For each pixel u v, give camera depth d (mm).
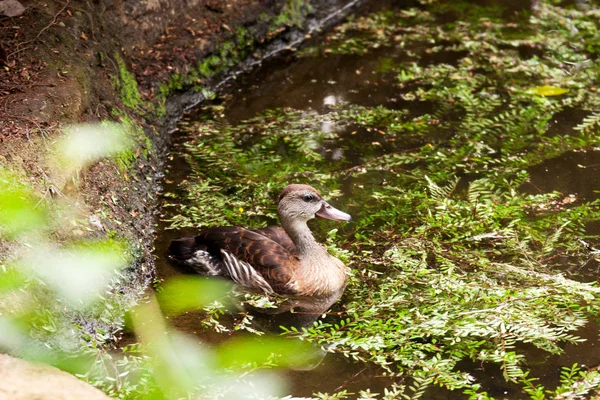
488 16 18062
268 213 11445
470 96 14133
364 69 15953
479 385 8047
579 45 16625
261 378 8406
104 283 9367
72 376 7398
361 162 12641
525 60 15984
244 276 10227
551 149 12742
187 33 15273
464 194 11734
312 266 10117
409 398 7914
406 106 14445
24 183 9164
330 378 8453
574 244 10477
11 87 10742
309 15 17594
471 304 9320
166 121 13922
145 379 8000
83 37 12617
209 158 12719
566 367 8336
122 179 11055
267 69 16062
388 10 18547
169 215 11555
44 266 8609
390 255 10289
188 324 9438
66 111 10617
